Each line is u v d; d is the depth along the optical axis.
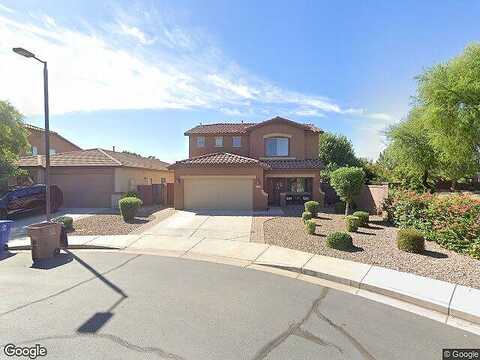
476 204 9.07
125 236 11.99
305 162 23.45
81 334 4.65
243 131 25.16
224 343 4.43
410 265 7.94
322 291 6.52
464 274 7.25
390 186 17.50
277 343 4.44
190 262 8.68
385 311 5.58
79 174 22.27
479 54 17.47
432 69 18.86
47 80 11.28
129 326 4.90
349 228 12.27
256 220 15.52
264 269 8.05
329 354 4.18
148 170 28.00
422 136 23.45
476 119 17.11
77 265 8.37
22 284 6.83
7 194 17.06
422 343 4.50
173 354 4.15
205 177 19.89
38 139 31.36
